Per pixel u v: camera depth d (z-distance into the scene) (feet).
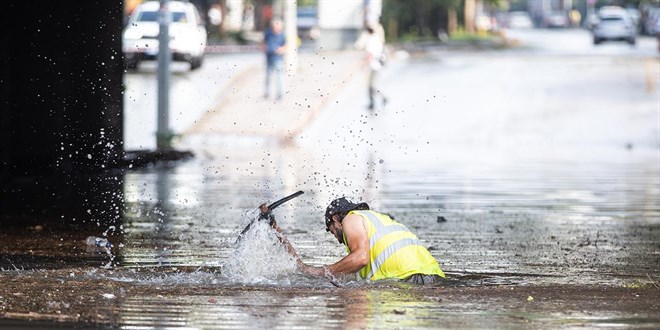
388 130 203.62
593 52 364.99
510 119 216.95
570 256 83.20
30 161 142.41
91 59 147.74
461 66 298.76
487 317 56.85
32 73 142.51
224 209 111.65
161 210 110.63
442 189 130.62
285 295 62.95
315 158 167.84
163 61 177.99
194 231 95.66
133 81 249.75
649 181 140.77
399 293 63.62
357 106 229.66
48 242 89.30
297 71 261.65
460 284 69.15
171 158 163.43
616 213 110.83
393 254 67.56
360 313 57.62
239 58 305.12
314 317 56.59
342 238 68.44
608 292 65.57
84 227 99.04
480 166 158.30
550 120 215.72
